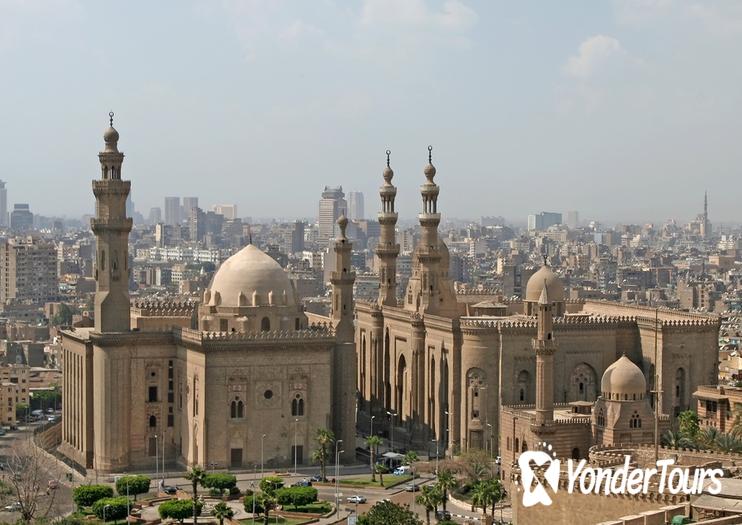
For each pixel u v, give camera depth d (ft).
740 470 549.54
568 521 518.37
